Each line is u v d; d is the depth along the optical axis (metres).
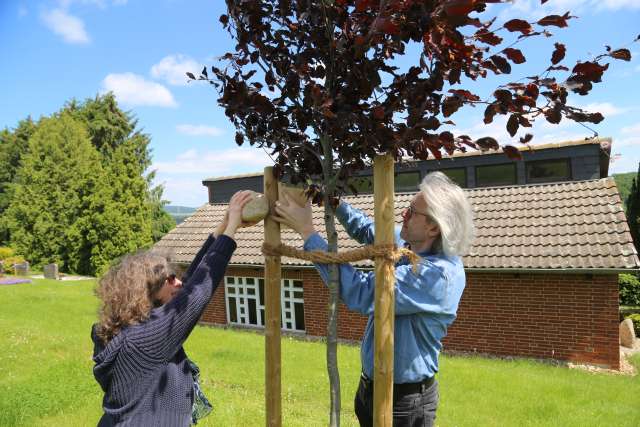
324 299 11.63
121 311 1.78
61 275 27.62
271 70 2.04
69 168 34.66
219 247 1.90
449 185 1.94
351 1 1.80
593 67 1.64
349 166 1.93
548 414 5.67
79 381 5.88
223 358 8.45
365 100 1.89
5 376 6.15
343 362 8.33
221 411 5.09
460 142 1.85
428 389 2.00
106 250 28.19
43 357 7.35
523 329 9.54
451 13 1.44
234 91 1.99
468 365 8.27
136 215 29.34
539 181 11.41
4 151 41.47
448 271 1.89
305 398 6.16
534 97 1.68
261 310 12.96
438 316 1.91
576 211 10.06
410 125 1.74
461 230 1.88
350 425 4.86
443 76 1.73
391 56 1.91
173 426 1.78
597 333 8.96
